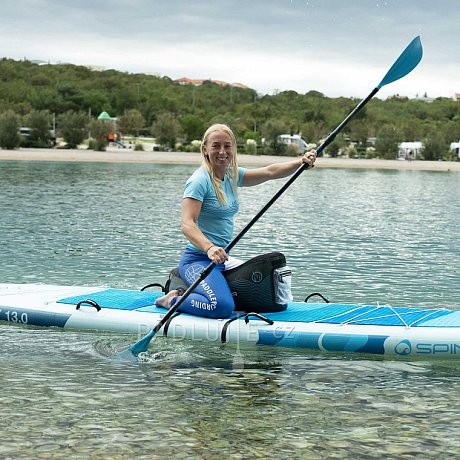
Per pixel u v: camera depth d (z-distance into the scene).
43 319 6.12
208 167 5.75
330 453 3.70
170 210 16.95
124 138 70.75
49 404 4.31
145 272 9.01
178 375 4.95
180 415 4.18
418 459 3.64
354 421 4.14
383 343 5.35
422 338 5.32
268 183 29.72
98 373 4.96
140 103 86.25
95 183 25.64
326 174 38.97
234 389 4.67
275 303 5.85
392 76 5.97
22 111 75.62
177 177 30.47
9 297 6.53
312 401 4.46
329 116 77.88
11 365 5.10
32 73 100.56
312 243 11.99
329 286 8.35
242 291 5.82
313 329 5.51
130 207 17.44
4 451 3.64
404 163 54.69
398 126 74.62
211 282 5.75
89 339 5.78
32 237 11.84
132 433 3.90
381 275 9.12
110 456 3.61
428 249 11.62
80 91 83.44
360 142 68.69
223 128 5.74
